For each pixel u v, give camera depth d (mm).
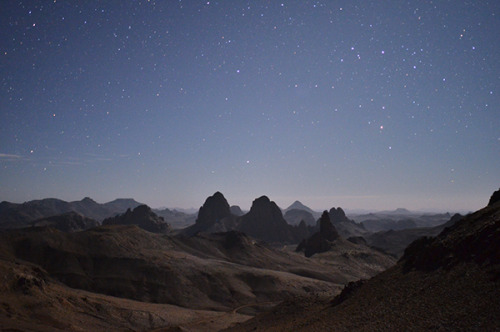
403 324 24844
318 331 31094
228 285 104500
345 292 40062
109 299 80062
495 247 26297
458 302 23844
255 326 45406
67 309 62062
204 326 65438
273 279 111750
